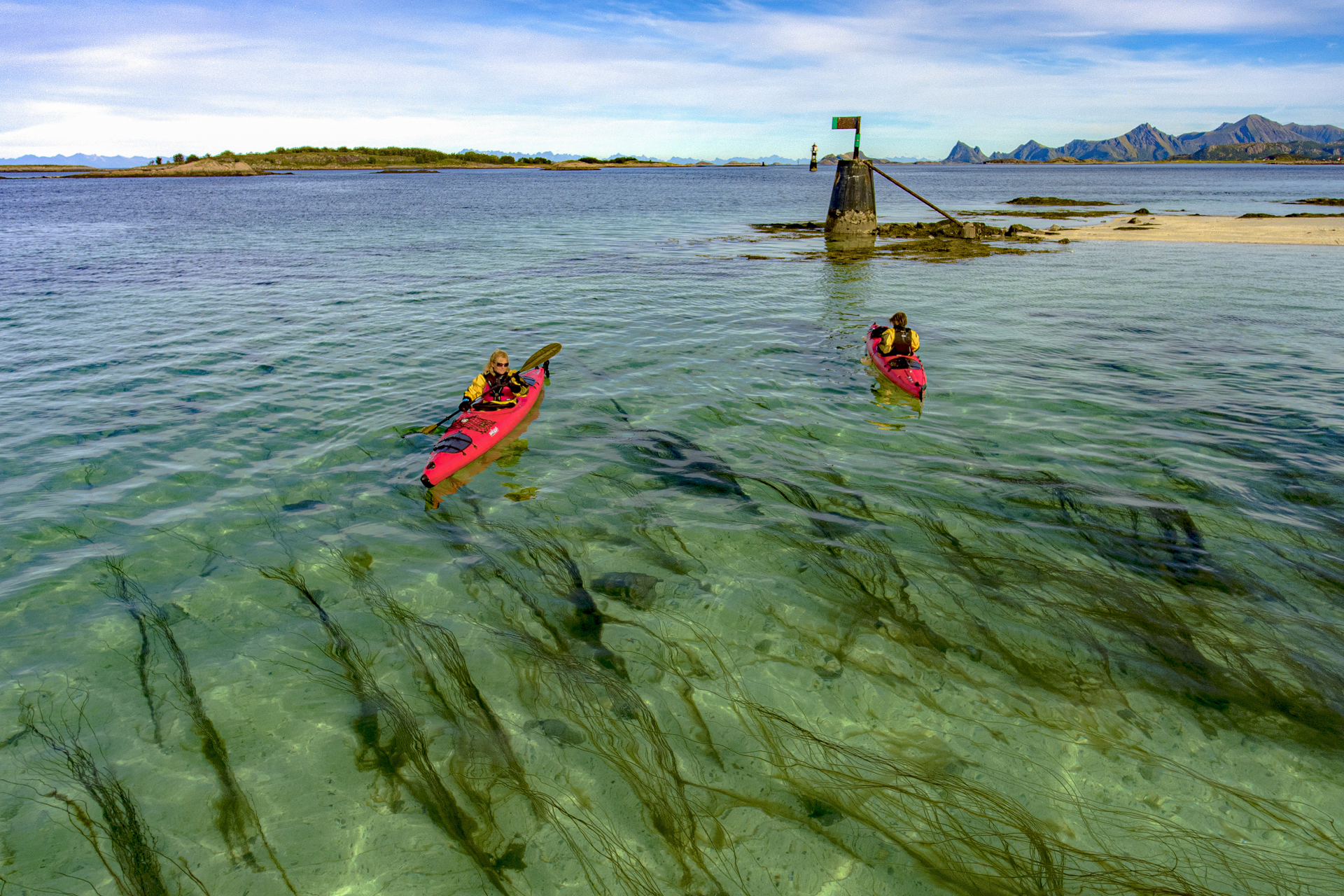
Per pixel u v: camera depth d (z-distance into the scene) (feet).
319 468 23.13
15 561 17.85
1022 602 16.21
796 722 13.00
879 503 20.77
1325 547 17.98
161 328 40.81
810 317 44.47
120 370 32.86
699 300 50.08
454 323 42.19
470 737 12.68
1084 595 16.35
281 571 17.63
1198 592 16.38
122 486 21.74
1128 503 20.45
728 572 17.57
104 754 12.29
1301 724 12.70
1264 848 10.45
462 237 91.91
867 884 10.04
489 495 21.52
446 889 10.03
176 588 16.92
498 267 65.62
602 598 16.63
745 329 41.24
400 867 10.34
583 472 23.00
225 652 14.80
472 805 11.36
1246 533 18.76
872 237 93.15
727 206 158.61
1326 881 9.94
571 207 151.74
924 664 14.42
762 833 10.85
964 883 10.03
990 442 24.98
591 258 72.02
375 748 12.46
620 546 18.75
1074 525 19.35
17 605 16.15
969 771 11.89
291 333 39.73
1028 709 13.21
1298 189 216.54
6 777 11.85
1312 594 16.24
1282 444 24.16
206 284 55.88
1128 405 28.37
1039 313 45.70
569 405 28.84
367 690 13.82
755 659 14.62
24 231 98.68
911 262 70.18
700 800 11.43
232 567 17.78
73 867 10.38
